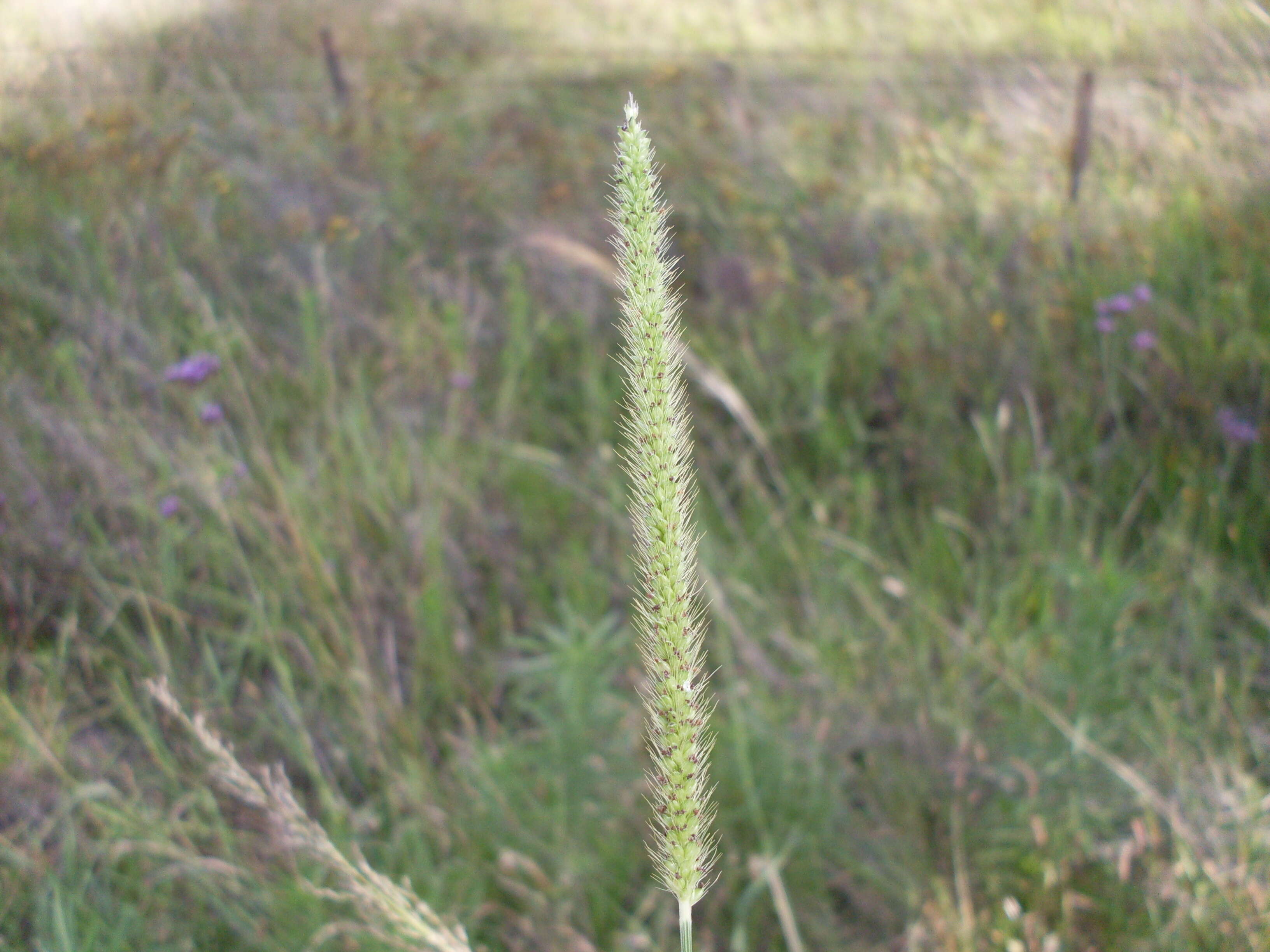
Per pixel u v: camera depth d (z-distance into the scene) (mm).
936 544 3607
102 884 2576
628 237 1239
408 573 3459
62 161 4227
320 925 2461
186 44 5137
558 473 3873
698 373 3631
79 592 3186
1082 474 3818
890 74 5117
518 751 2957
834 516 3893
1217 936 2486
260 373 3734
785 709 3061
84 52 4910
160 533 3232
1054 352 3973
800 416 4141
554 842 2779
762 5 6062
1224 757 2857
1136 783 2641
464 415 3951
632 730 2945
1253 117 4387
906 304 4207
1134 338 3818
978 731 3021
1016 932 2670
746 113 4910
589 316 4312
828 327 4160
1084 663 2895
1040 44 5152
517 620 3582
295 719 2801
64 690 3010
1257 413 3715
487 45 5688
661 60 5379
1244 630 3260
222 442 3521
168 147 4262
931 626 3336
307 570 3100
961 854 2781
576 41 5742
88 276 3756
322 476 3461
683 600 1348
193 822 2627
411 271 4324
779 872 2740
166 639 3203
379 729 3023
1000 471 3609
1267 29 4566
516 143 4758
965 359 4027
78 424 3320
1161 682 3049
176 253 4043
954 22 5520
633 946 2592
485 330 4254
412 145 4680
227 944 2545
